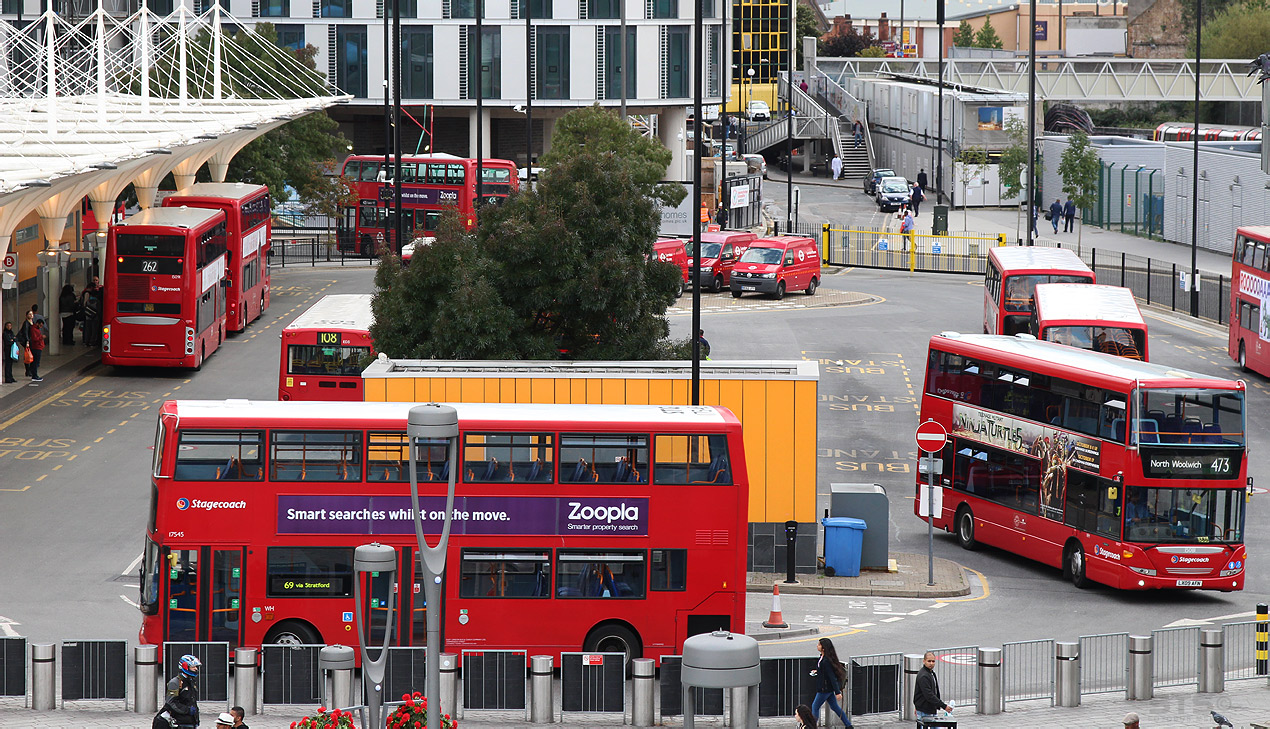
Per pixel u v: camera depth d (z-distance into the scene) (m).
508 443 40.28
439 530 40.28
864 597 50.53
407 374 51.41
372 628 40.34
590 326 59.53
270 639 40.22
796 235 137.25
